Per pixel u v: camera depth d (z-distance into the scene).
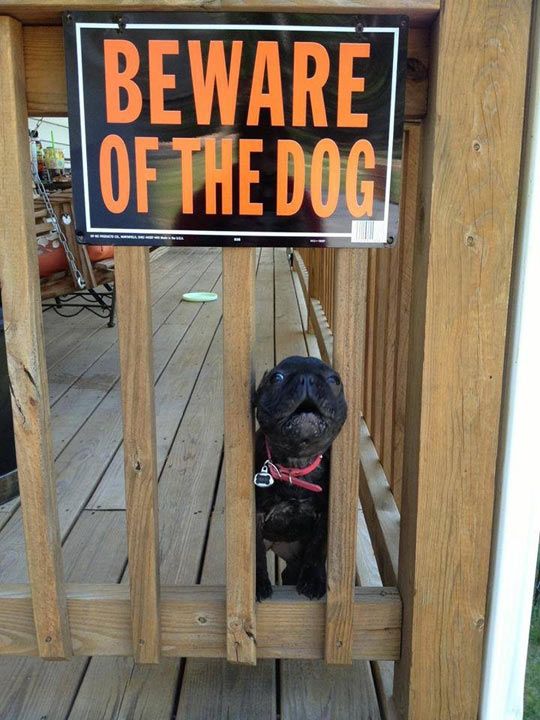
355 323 1.42
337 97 1.28
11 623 1.58
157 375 4.00
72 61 1.27
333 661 1.58
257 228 1.33
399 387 2.12
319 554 1.68
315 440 1.40
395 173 1.31
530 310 1.36
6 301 1.39
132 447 1.45
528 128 1.31
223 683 1.74
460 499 1.44
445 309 1.36
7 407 2.56
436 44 1.28
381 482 2.28
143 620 1.55
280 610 1.58
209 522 2.44
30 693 1.70
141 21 1.25
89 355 4.39
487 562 1.47
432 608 1.48
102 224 1.33
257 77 1.27
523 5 1.24
